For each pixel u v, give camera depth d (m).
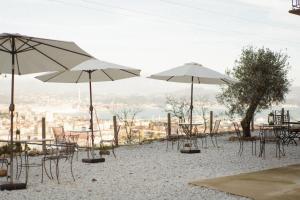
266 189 6.75
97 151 13.52
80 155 12.38
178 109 17.56
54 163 10.48
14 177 8.48
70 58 7.18
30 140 7.74
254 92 16.36
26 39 6.71
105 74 11.83
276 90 16.81
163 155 12.15
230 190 6.71
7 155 12.20
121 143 15.97
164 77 13.88
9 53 7.40
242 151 12.59
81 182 7.87
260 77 16.39
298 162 10.31
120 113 16.44
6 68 7.89
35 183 7.80
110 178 8.28
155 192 6.84
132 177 8.37
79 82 12.07
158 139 16.80
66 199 6.41
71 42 6.53
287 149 13.25
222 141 16.33
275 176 7.95
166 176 8.45
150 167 9.74
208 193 6.66
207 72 12.41
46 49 7.02
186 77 13.97
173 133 14.21
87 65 10.55
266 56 16.83
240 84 16.64
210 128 18.62
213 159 11.07
